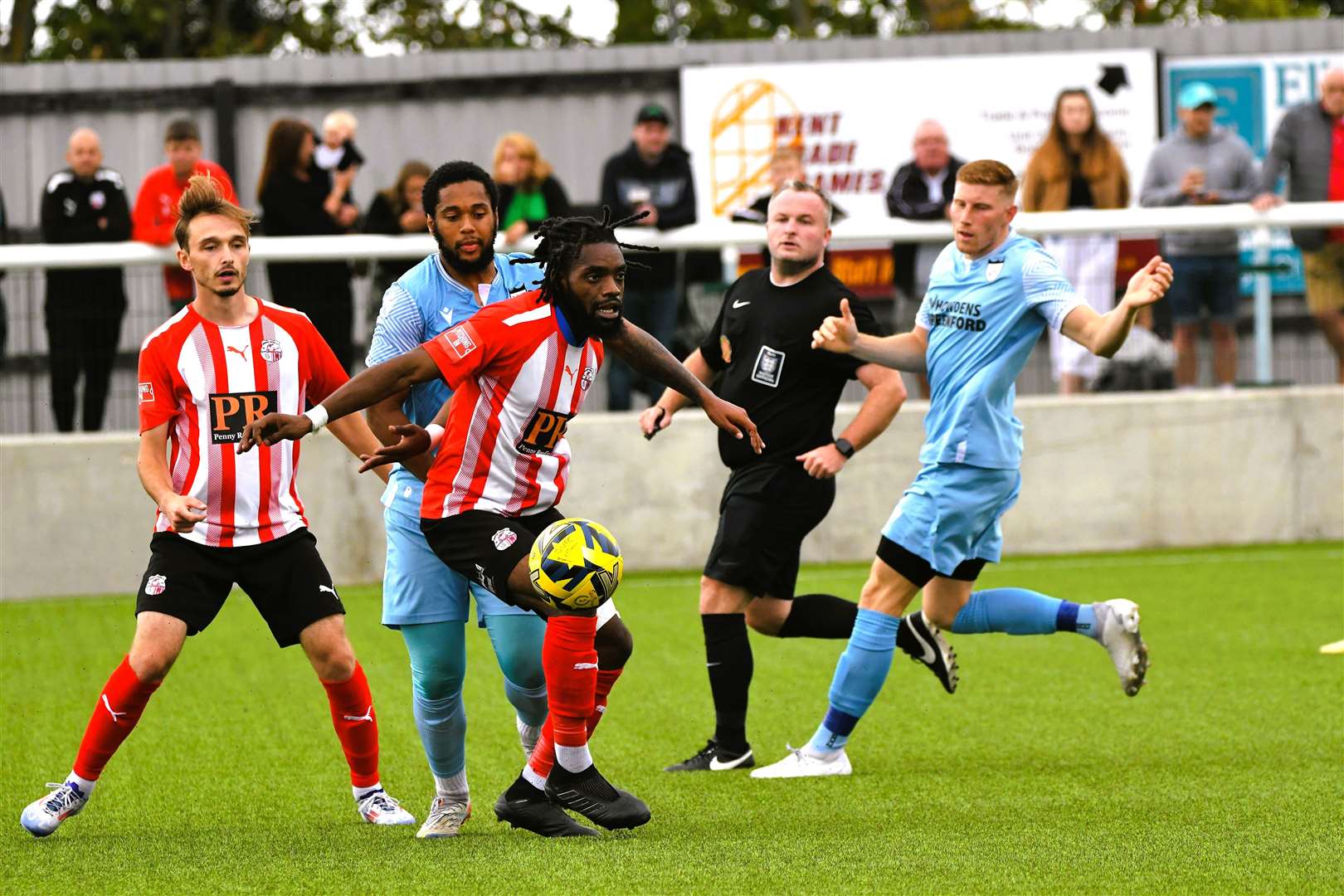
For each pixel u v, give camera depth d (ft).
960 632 73.56
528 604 54.34
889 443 132.46
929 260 128.98
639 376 131.64
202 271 57.21
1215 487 135.33
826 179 174.19
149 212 123.85
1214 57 176.76
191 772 69.87
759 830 57.26
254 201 169.48
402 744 75.36
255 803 63.82
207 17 333.01
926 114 174.19
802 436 71.51
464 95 171.63
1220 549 134.21
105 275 124.77
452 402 55.42
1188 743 72.08
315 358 59.82
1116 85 174.81
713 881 49.60
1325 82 139.44
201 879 51.19
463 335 53.72
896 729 77.36
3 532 124.67
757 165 173.78
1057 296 64.80
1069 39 176.55
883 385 70.64
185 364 57.57
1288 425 135.33
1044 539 134.51
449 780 58.44
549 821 56.49
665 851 53.88
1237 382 135.23
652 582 126.31
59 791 58.18
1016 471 68.59
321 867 52.54
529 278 60.08
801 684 90.38
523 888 49.11
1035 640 102.01
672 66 173.37
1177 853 52.60
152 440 57.21
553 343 54.24
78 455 125.18
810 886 48.93
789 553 72.18
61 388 125.49
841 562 132.67
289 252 122.01
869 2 347.36
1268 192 140.15
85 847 56.24
